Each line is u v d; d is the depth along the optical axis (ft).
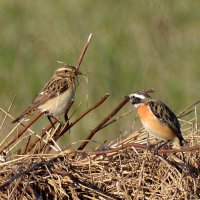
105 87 66.44
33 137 54.08
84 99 62.54
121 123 55.42
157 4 78.64
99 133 55.47
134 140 43.32
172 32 75.46
